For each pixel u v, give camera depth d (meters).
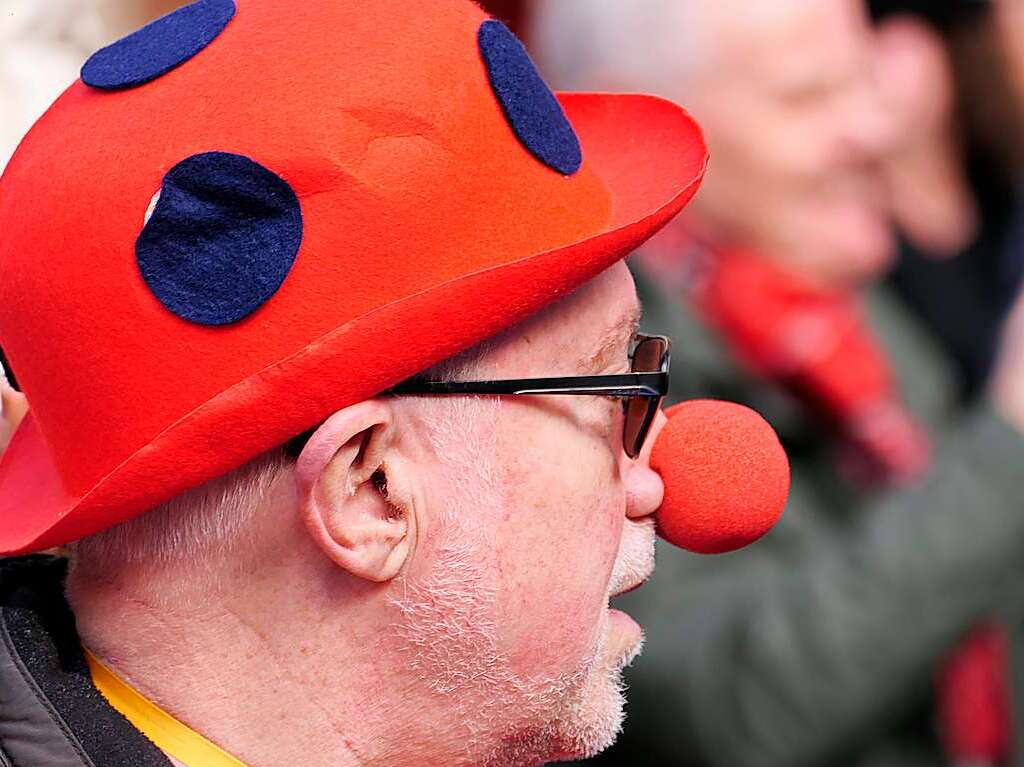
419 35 4.69
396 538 4.73
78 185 4.61
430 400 4.76
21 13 7.16
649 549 5.54
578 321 4.96
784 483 5.64
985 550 7.67
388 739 4.91
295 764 4.82
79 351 4.63
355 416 4.51
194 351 4.53
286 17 4.73
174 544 4.76
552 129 4.91
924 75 12.24
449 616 4.83
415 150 4.55
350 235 4.49
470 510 4.82
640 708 7.69
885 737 8.38
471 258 4.61
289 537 4.72
